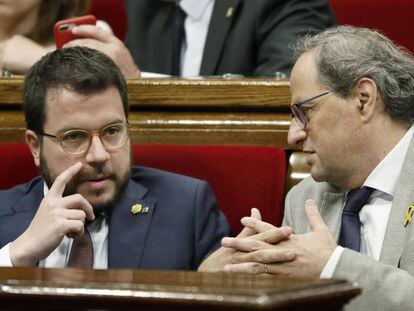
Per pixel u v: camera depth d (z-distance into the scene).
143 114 6.89
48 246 5.45
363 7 9.04
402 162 5.41
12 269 3.90
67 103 5.65
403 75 5.40
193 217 5.96
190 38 8.52
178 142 6.80
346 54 5.39
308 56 5.49
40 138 5.78
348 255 5.02
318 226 5.16
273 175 6.39
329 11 8.45
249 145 6.70
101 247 5.85
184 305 3.06
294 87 5.52
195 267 5.90
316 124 5.44
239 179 6.42
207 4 8.52
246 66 8.16
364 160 5.44
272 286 3.20
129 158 5.77
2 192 6.21
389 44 5.48
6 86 6.96
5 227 5.98
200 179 6.44
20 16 8.20
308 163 5.56
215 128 6.77
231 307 3.00
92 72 5.66
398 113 5.39
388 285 4.95
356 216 5.54
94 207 5.69
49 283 3.28
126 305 3.14
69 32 7.29
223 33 8.21
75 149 5.67
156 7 8.73
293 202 5.95
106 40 7.28
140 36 8.70
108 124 5.67
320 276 5.00
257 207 6.38
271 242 5.10
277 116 6.72
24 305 3.25
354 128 5.39
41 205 5.51
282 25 8.15
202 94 6.78
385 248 5.26
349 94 5.38
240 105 6.74
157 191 6.07
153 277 3.55
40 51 7.89
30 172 6.60
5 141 6.98
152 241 5.88
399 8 8.97
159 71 8.56
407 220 5.27
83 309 3.20
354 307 4.98
